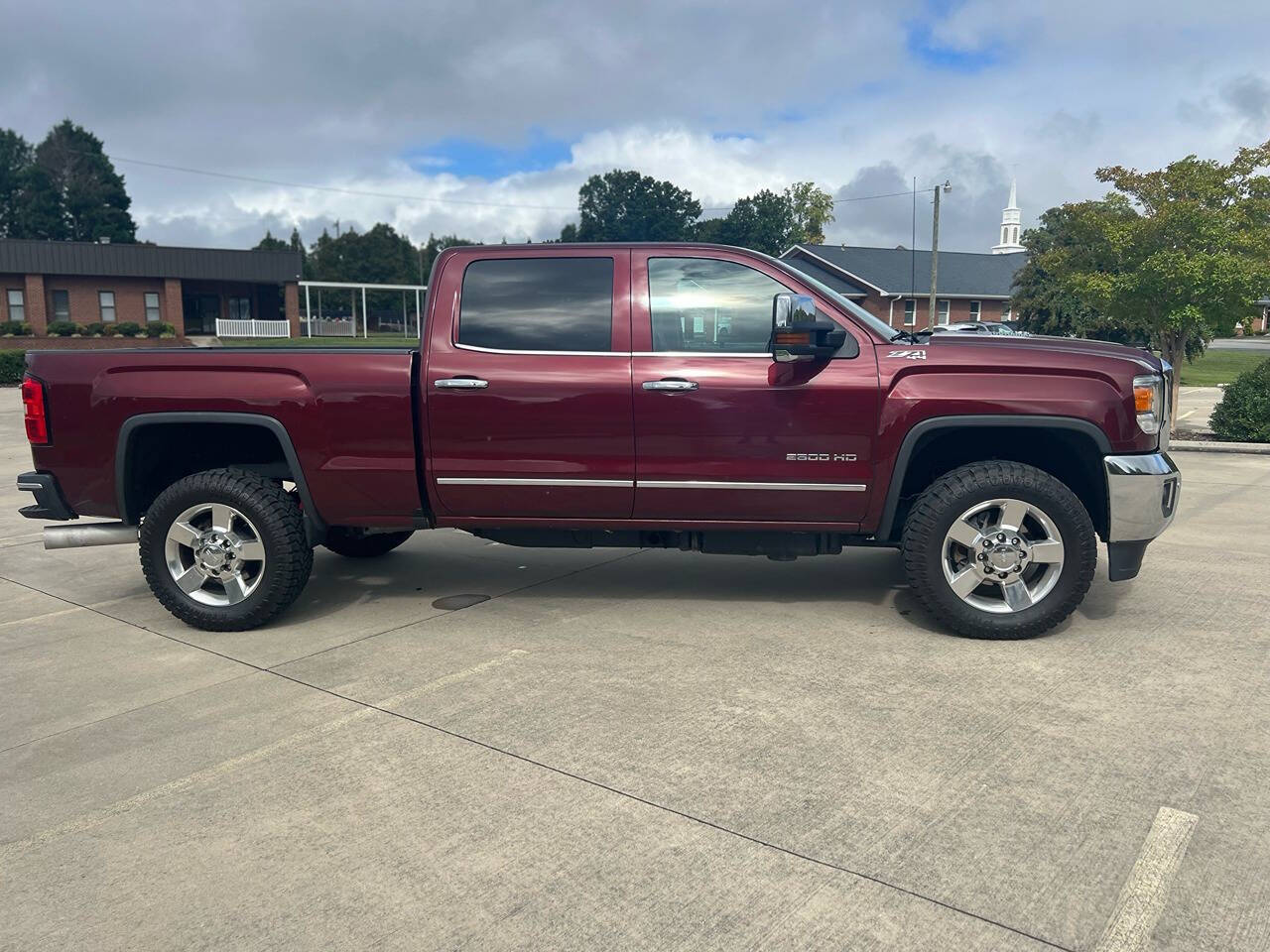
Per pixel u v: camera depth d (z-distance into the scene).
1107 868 2.70
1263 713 3.74
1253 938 2.39
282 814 3.11
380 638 4.91
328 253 83.38
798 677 4.21
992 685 4.07
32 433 5.07
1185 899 2.55
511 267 4.89
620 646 4.69
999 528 4.61
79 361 5.02
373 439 4.88
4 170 85.44
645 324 4.78
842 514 4.74
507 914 2.55
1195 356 21.48
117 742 3.71
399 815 3.09
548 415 4.75
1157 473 4.48
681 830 2.95
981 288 53.16
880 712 3.81
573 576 6.14
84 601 5.81
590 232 85.44
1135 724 3.65
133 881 2.76
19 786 3.35
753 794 3.16
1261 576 5.86
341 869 2.79
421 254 102.12
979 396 4.54
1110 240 13.66
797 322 4.31
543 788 3.23
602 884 2.68
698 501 4.78
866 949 2.38
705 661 4.44
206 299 46.88
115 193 84.94
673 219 85.19
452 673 4.36
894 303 51.50
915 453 5.00
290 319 46.56
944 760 3.38
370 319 81.50
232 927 2.53
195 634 5.08
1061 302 33.94
